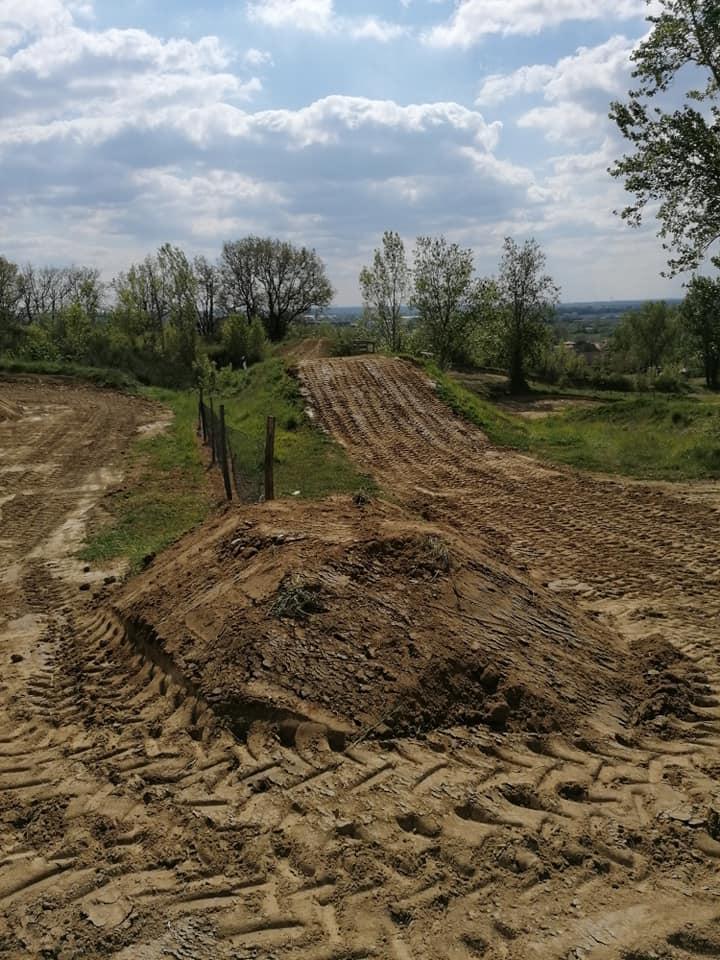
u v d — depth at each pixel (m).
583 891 3.46
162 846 3.84
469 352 46.72
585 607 8.06
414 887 3.48
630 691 5.67
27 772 4.80
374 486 14.67
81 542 11.57
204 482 15.09
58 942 3.22
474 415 21.52
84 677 6.34
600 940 3.14
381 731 4.80
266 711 4.93
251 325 55.31
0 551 11.27
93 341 46.97
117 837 3.95
